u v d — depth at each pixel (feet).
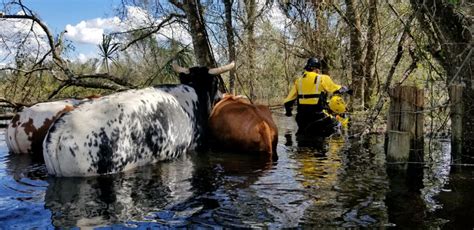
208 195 14.56
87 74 40.04
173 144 20.47
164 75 41.55
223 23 39.06
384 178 16.60
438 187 15.43
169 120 20.31
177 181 16.28
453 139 18.16
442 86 21.03
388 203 13.69
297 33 39.40
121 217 12.56
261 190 15.10
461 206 13.41
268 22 40.55
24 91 44.37
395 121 18.72
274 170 17.95
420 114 18.58
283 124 35.12
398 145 18.43
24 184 15.80
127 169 17.94
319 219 12.39
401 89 18.49
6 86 44.16
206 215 12.73
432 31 20.08
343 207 13.33
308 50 39.55
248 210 13.15
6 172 17.75
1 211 12.94
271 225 11.98
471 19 17.16
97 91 46.78
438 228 11.72
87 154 16.61
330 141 25.21
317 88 27.27
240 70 43.52
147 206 13.51
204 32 35.06
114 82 42.80
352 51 37.32
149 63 45.42
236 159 20.20
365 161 19.62
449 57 18.44
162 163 19.36
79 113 17.34
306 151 22.13
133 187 15.47
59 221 12.19
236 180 16.42
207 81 24.43
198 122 22.89
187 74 24.36
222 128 22.52
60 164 16.51
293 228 11.76
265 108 24.70
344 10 39.01
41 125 22.33
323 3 34.86
